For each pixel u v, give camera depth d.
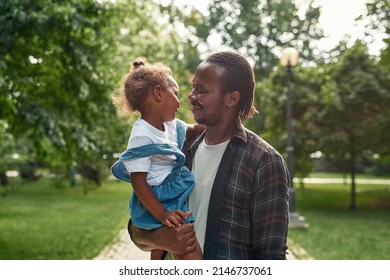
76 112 8.44
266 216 1.94
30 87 7.77
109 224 13.21
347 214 16.41
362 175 43.25
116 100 2.22
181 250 1.97
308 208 18.42
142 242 2.12
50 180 32.38
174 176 2.10
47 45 7.45
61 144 8.09
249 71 2.04
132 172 2.06
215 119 2.03
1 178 25.03
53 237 10.98
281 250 1.94
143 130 2.08
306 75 18.16
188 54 29.05
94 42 7.77
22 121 8.07
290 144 13.20
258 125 21.61
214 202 2.00
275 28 30.58
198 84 2.04
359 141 17.30
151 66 2.17
